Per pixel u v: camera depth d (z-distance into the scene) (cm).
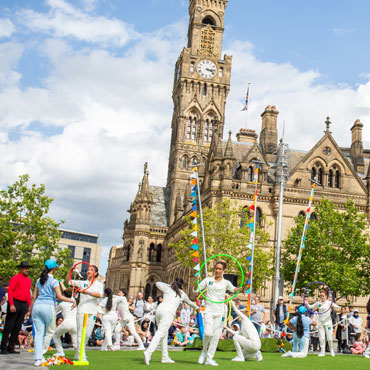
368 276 5716
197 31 11975
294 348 2502
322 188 7094
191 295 7319
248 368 1686
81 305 1738
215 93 11712
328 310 2519
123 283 11256
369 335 3155
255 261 5678
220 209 6156
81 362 1611
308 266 5569
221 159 6975
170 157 12250
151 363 1742
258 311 3162
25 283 2003
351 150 8012
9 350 1997
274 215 6862
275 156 7625
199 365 1727
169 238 10694
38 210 5775
